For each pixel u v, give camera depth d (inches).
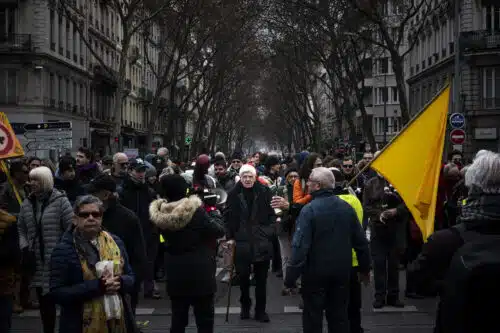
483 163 141.8
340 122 1827.0
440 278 146.9
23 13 1621.6
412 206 261.0
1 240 222.1
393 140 263.9
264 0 1221.7
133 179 388.5
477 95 1584.6
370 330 314.3
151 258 397.7
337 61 1369.3
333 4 1018.1
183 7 1143.6
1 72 1621.6
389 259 366.6
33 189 307.7
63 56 1779.0
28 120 1620.3
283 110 2994.6
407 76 2213.3
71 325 188.4
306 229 242.8
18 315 358.6
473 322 134.8
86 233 190.9
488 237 138.8
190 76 1633.9
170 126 1343.5
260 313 336.8
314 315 245.0
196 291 242.7
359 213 291.3
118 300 189.8
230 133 3508.9
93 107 2101.4
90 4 2005.4
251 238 331.6
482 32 1562.5
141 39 2721.5
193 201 240.5
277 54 1669.5
